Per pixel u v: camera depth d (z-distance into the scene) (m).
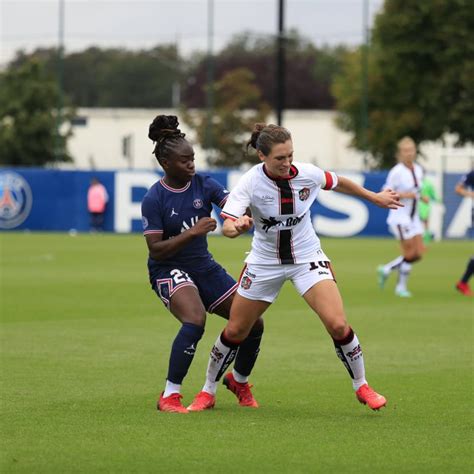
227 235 27.41
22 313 53.62
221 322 50.88
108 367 37.44
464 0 149.00
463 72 149.50
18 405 30.33
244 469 22.98
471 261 63.75
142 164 197.62
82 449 24.78
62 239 120.12
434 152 160.38
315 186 28.58
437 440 25.86
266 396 32.31
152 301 59.31
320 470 22.94
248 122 187.00
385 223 126.19
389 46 153.62
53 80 170.00
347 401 31.42
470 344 43.66
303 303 59.34
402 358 40.00
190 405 30.23
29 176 135.12
